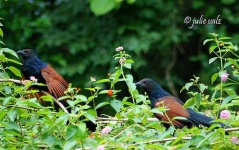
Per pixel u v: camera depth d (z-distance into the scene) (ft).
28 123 26.16
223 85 29.27
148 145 24.25
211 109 30.78
